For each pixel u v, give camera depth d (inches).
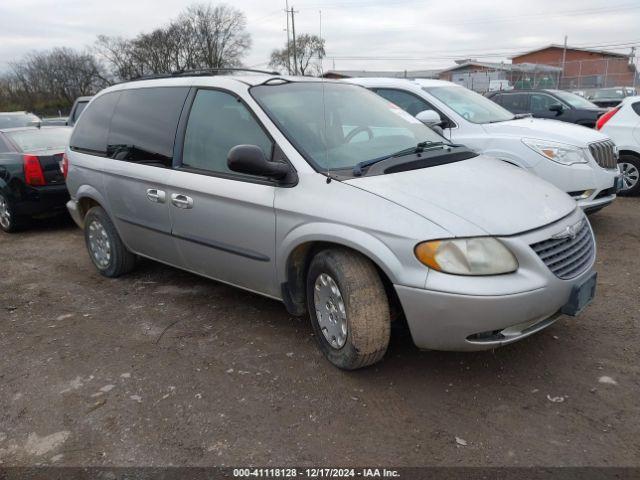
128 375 135.9
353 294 120.1
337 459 103.5
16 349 152.9
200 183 152.9
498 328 110.6
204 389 128.1
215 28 2383.1
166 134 168.9
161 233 172.2
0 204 295.6
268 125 142.2
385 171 131.3
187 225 160.6
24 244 273.4
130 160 180.4
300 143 138.5
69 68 2244.1
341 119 155.3
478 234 110.2
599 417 111.7
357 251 122.4
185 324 163.9
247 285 152.7
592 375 126.5
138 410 121.2
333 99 162.1
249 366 137.4
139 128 180.4
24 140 298.2
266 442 108.9
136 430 114.3
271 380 130.5
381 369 132.5
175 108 169.0
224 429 113.3
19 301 190.5
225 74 172.6
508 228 112.6
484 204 118.3
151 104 178.9
